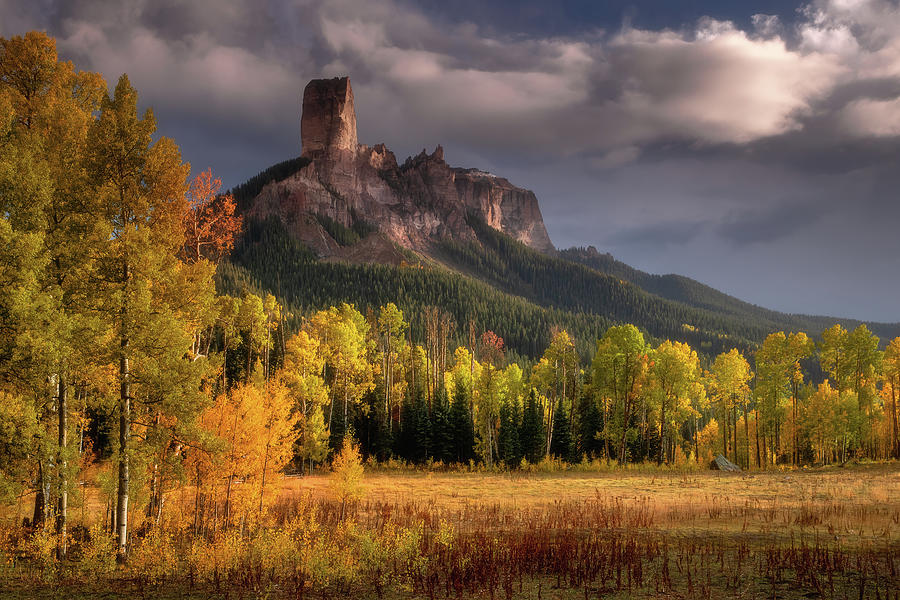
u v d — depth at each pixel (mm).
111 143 15500
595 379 50250
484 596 11492
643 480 37906
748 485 32750
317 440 44031
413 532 17031
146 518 18766
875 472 36438
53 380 15352
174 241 16391
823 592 10094
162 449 17562
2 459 14094
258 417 20500
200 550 15859
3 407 13336
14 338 13305
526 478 41469
